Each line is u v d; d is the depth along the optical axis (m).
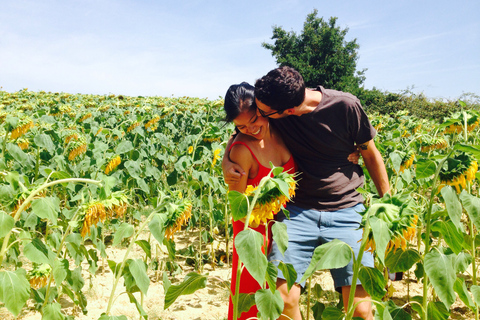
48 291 2.26
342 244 1.53
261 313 1.68
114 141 6.68
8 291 1.77
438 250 1.81
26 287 1.83
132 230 2.19
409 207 1.50
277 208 1.70
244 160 2.34
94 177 4.16
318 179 2.35
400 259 1.92
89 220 2.06
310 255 2.35
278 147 2.40
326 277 3.95
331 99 2.26
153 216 2.21
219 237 5.07
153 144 6.38
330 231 2.33
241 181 2.35
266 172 2.36
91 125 7.91
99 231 3.80
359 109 2.29
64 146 4.95
